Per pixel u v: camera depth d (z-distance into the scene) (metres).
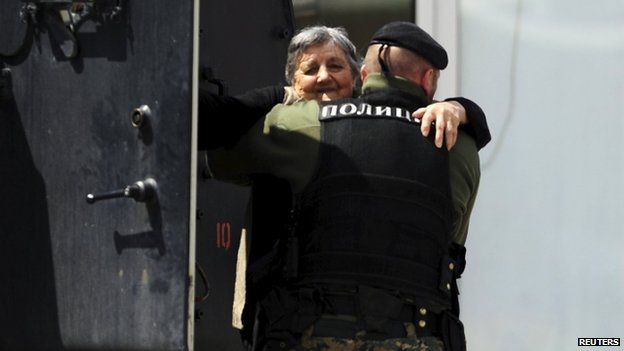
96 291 10.78
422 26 18.56
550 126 19.06
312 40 12.90
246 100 11.97
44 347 11.06
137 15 10.59
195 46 10.34
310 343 11.24
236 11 14.00
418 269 11.52
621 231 18.80
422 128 11.84
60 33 11.01
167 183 10.38
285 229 11.60
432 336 11.62
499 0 19.17
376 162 11.58
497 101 19.20
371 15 18.30
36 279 11.12
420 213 11.61
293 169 11.63
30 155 11.20
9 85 11.30
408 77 12.09
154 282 10.42
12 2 11.24
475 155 12.23
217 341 13.73
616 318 18.80
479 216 19.20
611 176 18.86
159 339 10.38
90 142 10.86
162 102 10.43
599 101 18.89
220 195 13.73
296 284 11.47
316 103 11.94
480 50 19.22
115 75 10.72
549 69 19.05
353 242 11.39
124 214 10.62
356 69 13.10
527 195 19.09
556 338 18.95
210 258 13.59
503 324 19.09
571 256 18.97
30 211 11.19
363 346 11.22
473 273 19.16
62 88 11.03
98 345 10.76
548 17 19.05
